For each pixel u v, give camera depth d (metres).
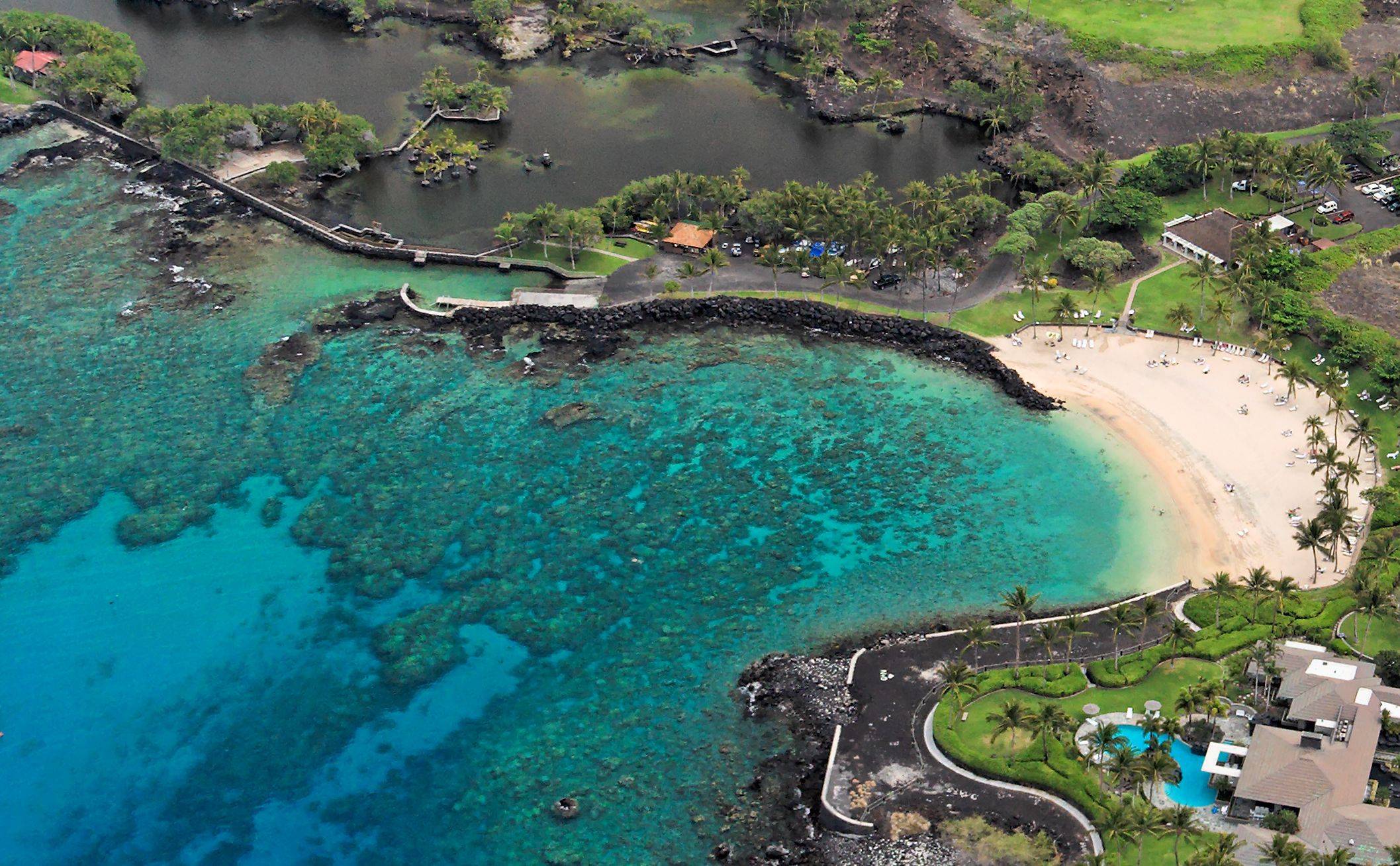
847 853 188.50
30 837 198.62
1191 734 199.00
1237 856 179.62
